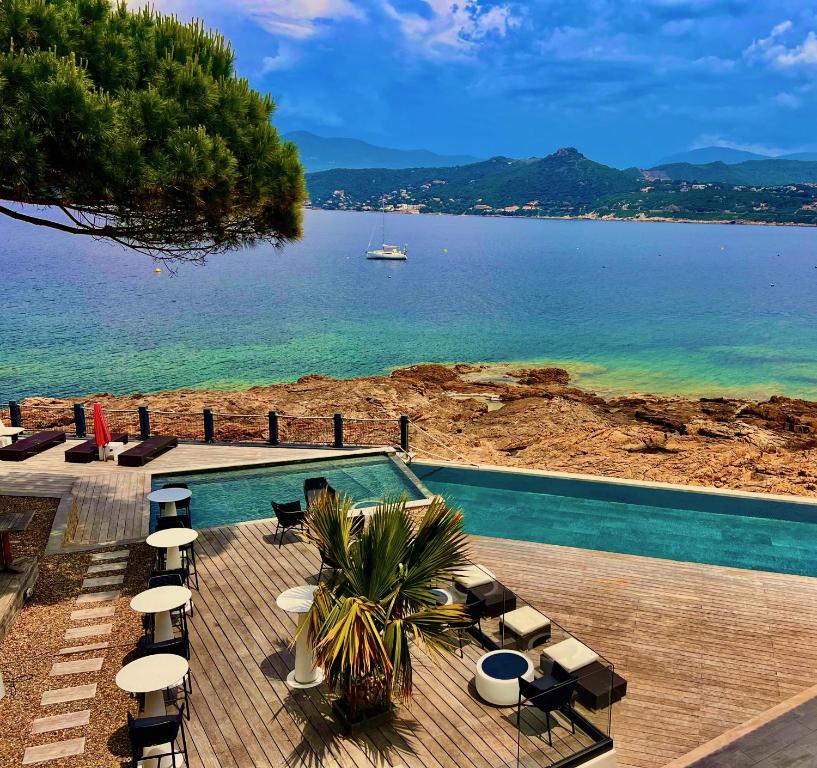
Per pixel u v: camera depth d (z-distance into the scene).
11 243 177.00
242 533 13.84
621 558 13.48
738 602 11.80
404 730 8.09
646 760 8.20
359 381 38.84
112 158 9.73
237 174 11.30
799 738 8.52
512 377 43.59
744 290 95.19
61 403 32.78
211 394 35.59
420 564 8.05
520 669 8.68
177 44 11.73
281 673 9.12
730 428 28.95
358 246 183.75
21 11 9.79
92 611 10.63
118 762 7.48
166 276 109.06
